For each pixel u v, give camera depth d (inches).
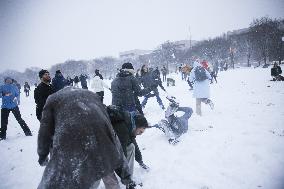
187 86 865.5
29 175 237.3
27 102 943.0
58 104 141.9
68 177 132.8
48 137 143.3
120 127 170.2
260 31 2135.8
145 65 463.5
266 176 181.2
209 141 255.0
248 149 224.7
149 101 602.5
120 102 263.6
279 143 228.2
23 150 311.0
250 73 1141.7
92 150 136.5
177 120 286.2
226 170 196.4
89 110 140.3
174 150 246.4
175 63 3272.6
